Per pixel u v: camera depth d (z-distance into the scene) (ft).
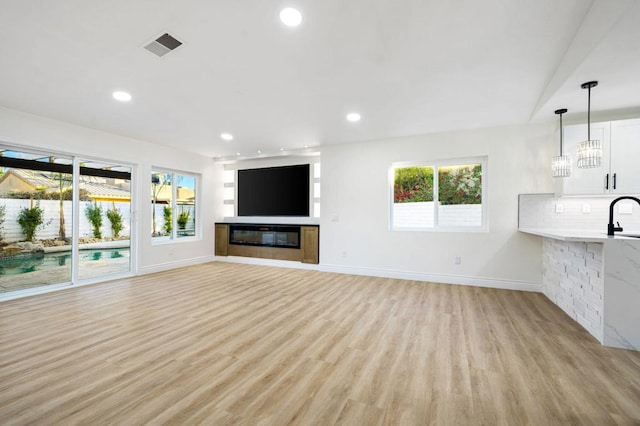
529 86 9.31
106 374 6.31
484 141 13.93
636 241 7.52
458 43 6.89
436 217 15.34
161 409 5.18
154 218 17.93
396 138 15.83
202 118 12.53
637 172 10.25
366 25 6.23
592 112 10.73
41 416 4.97
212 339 8.12
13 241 12.23
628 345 7.54
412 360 6.99
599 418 4.96
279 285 14.29
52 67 8.13
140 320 9.52
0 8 5.67
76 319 9.60
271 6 5.63
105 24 6.22
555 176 10.21
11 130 11.55
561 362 6.88
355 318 9.80
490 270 13.89
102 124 13.47
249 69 8.21
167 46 7.07
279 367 6.65
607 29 5.31
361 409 5.21
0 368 6.53
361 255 16.79
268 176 20.74
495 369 6.58
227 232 21.52
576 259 9.52
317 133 14.97
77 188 14.01
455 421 4.90
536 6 5.64
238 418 4.96
